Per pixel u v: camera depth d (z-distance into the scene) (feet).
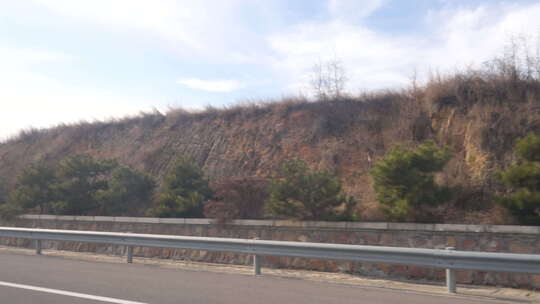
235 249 38.45
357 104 73.26
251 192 53.62
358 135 67.41
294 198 46.96
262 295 28.14
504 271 28.17
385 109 69.36
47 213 71.20
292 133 74.38
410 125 61.67
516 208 38.78
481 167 49.14
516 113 52.54
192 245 40.78
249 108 83.41
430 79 63.62
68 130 104.17
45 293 28.27
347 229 42.16
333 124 71.77
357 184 58.44
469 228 36.76
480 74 59.52
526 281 32.78
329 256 34.50
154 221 54.44
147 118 95.66
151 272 37.42
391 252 31.96
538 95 54.19
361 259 33.27
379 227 40.60
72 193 68.23
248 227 47.93
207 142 80.89
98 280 33.06
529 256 27.32
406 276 37.17
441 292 29.96
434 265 30.50
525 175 38.55
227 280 33.78
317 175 47.11
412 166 42.78
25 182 72.13
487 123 52.75
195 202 56.65
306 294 28.58
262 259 44.01
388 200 43.52
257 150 74.28
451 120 57.93
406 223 39.96
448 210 45.34
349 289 30.55
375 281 34.55
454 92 59.82
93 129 100.68
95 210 69.15
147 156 83.35
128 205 68.08
